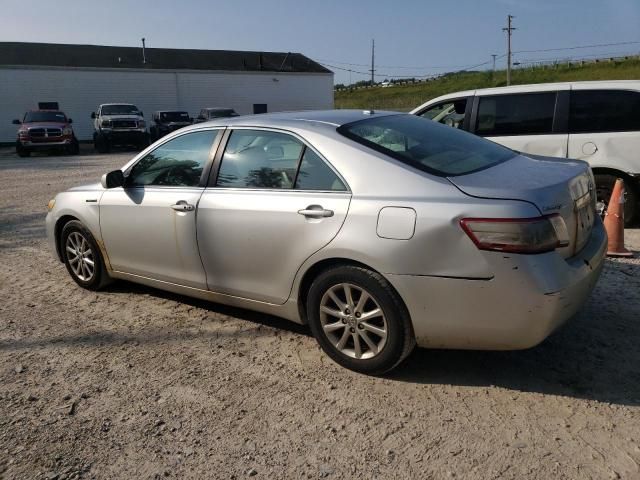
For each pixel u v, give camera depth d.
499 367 3.55
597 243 3.52
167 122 28.66
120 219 4.66
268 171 3.81
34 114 24.31
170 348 4.02
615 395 3.18
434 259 3.06
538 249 2.93
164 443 2.92
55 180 14.49
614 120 6.57
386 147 3.52
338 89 87.00
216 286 4.12
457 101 7.58
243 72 37.47
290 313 3.79
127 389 3.47
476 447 2.77
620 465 2.60
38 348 4.09
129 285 5.41
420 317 3.17
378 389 3.35
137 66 35.16
